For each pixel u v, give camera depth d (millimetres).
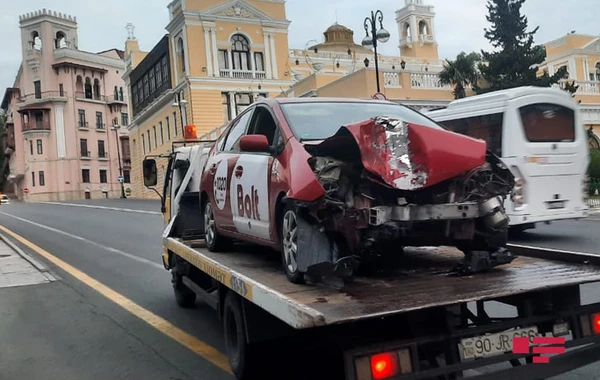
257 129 5840
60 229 23188
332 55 51406
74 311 8188
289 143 4863
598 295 6746
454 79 29484
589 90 35562
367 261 4820
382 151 4066
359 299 3732
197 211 8273
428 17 63844
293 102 5562
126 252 14664
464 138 4250
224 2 45844
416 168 4102
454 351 3613
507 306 4785
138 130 61375
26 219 30891
